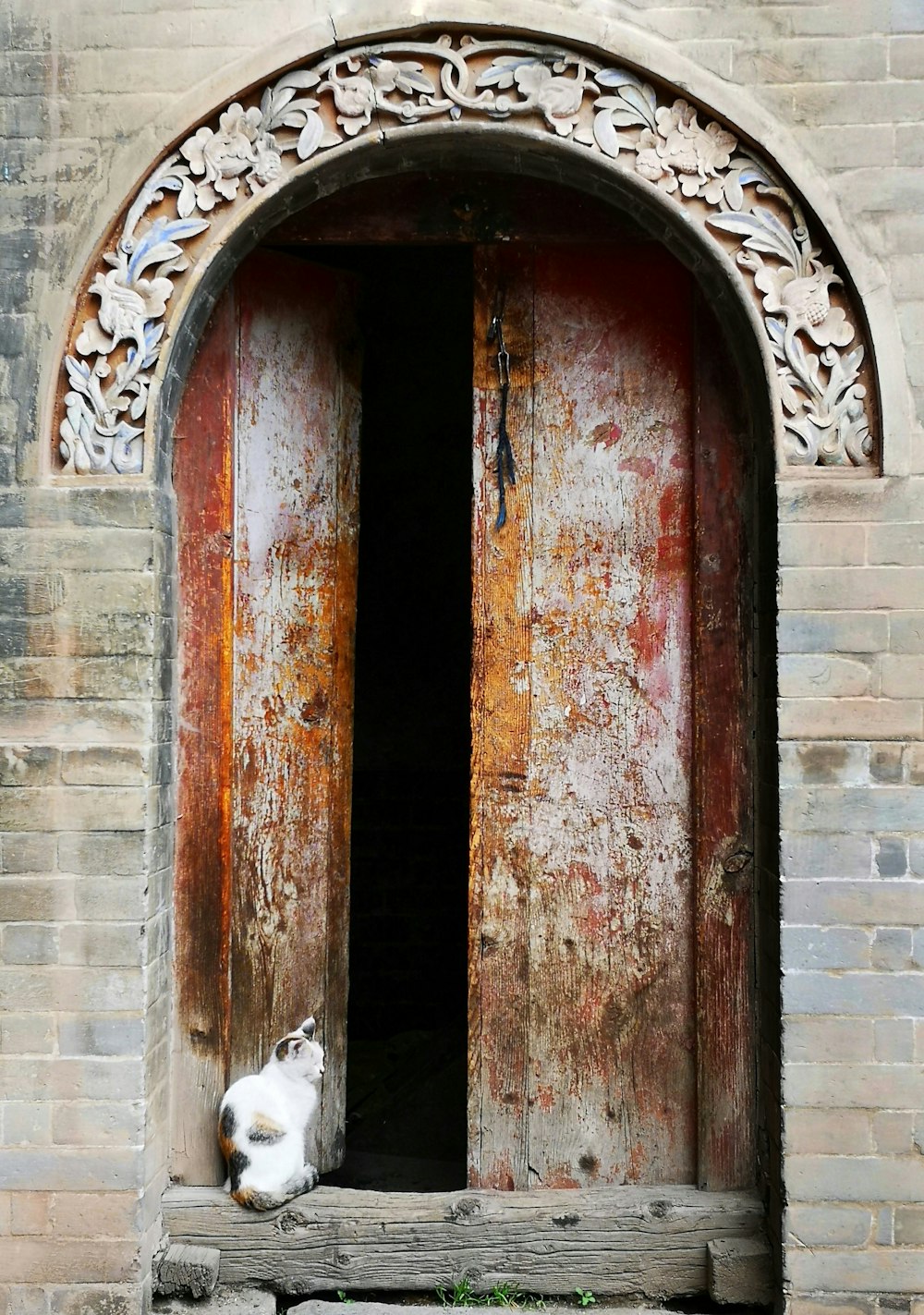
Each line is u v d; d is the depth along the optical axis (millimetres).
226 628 3156
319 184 2945
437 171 3121
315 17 2848
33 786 2842
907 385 2807
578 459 3211
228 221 2879
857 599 2805
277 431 3242
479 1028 3170
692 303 3199
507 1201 3064
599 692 3184
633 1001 3154
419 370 5859
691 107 2846
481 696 3197
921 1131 2770
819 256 2844
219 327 3166
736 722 3121
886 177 2822
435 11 2816
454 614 5918
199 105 2854
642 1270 3000
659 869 3156
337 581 3299
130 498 2863
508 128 2844
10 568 2865
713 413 3154
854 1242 2771
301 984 3203
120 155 2869
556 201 3148
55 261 2875
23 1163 2814
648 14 2836
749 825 3109
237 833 3174
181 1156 3100
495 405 3225
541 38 2830
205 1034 3117
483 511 3213
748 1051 3080
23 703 2850
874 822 2791
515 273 3229
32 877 2834
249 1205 2992
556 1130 3152
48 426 2879
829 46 2832
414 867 5762
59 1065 2822
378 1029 5645
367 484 5934
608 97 2840
